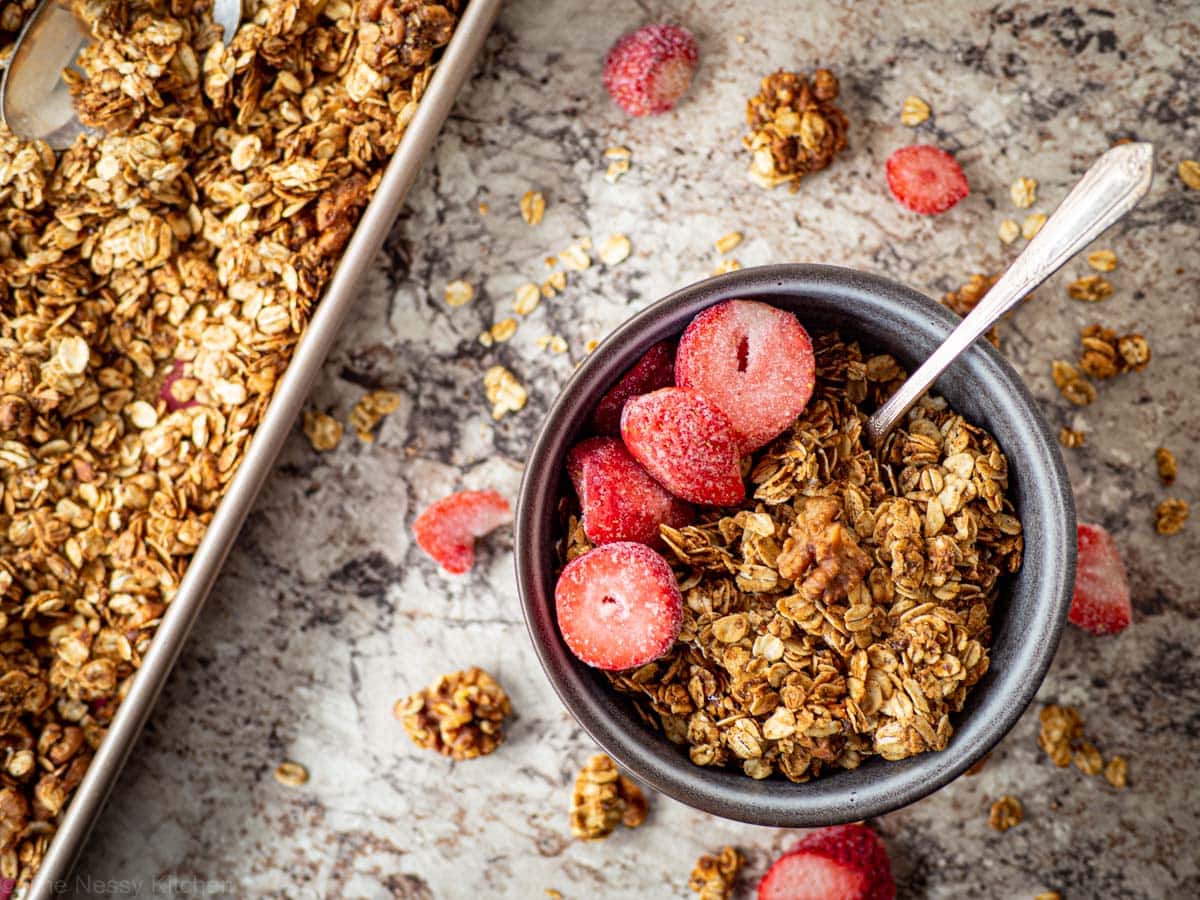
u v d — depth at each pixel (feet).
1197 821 1.69
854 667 1.42
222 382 1.65
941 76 1.71
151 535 1.64
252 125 1.66
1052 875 1.70
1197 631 1.69
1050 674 1.70
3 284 1.65
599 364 1.47
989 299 1.36
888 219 1.71
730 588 1.45
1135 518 1.70
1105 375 1.69
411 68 1.64
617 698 1.49
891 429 1.49
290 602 1.73
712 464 1.44
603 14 1.72
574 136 1.72
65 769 1.64
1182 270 1.70
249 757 1.74
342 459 1.73
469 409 1.72
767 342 1.47
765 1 1.71
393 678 1.73
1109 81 1.70
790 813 1.44
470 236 1.73
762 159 1.69
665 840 1.72
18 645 1.65
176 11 1.65
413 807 1.73
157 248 1.65
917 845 1.71
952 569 1.44
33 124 1.67
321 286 1.64
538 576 1.47
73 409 1.66
